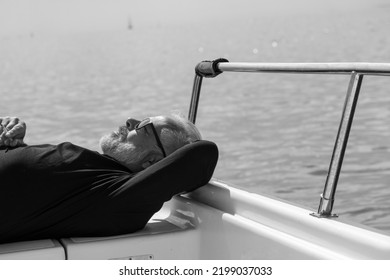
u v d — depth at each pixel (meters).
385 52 32.06
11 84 29.86
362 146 9.13
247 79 21.81
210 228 1.65
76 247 1.55
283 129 11.69
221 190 1.68
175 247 1.66
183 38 63.66
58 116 16.97
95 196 1.56
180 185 1.60
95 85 26.36
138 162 1.67
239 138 10.99
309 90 17.50
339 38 44.16
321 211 1.40
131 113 16.78
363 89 15.06
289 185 7.32
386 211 5.73
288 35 53.69
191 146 1.59
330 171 1.40
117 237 1.60
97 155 1.63
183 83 24.56
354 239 1.26
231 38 58.66
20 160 1.54
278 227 1.47
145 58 43.81
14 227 1.55
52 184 1.54
